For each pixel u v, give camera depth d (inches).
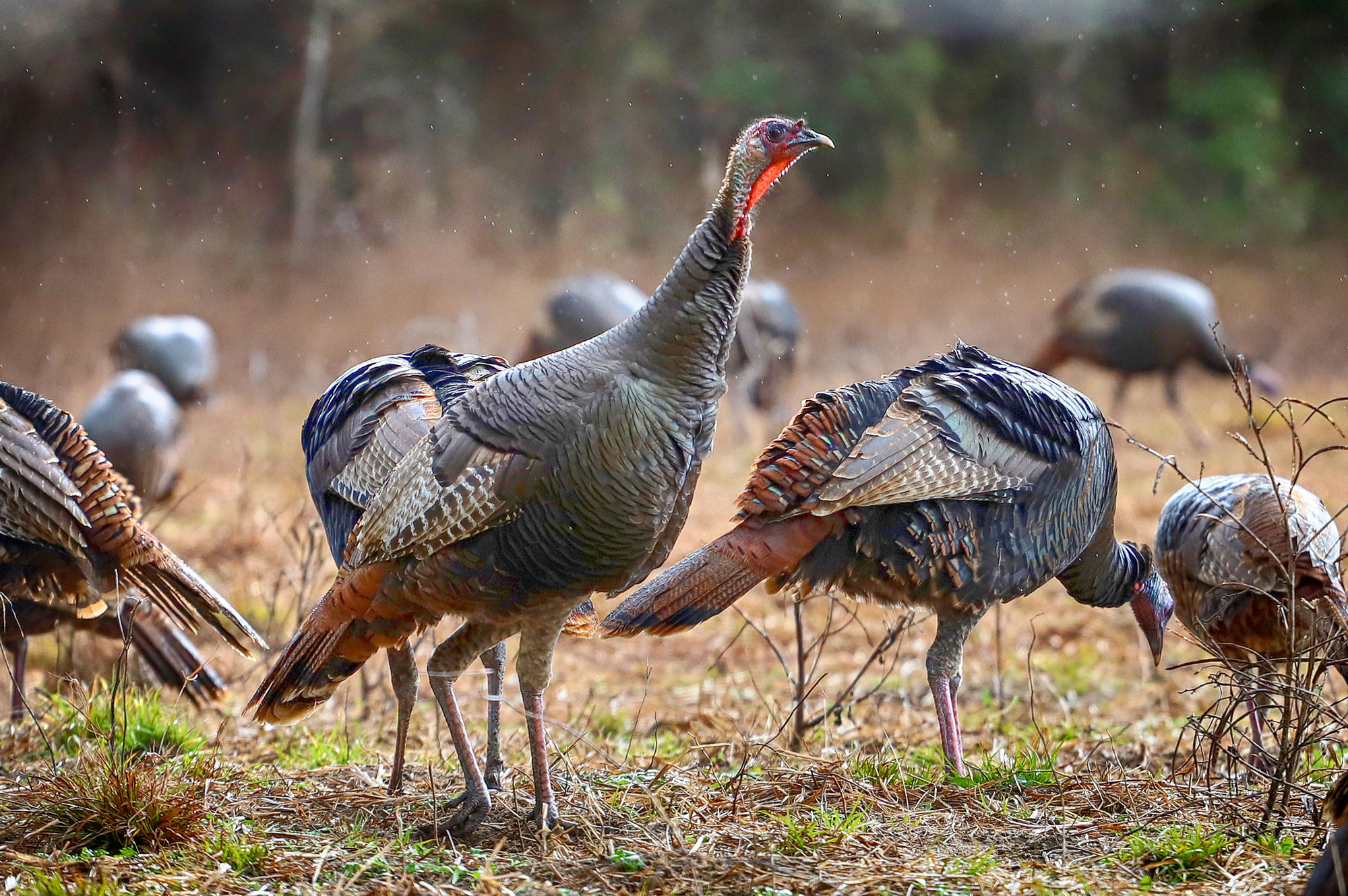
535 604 293.4
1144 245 1887.3
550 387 285.0
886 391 353.4
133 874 281.0
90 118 1763.0
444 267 1759.4
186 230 1761.8
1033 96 1979.6
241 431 1091.3
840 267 1856.5
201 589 355.9
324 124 1843.0
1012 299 1745.8
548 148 1889.8
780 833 307.6
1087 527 374.9
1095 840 307.0
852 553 350.0
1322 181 1948.8
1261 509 377.4
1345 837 242.2
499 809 322.0
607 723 462.0
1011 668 548.1
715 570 339.3
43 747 400.2
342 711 464.4
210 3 1785.2
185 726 411.5
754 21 1941.4
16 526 346.9
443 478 285.7
